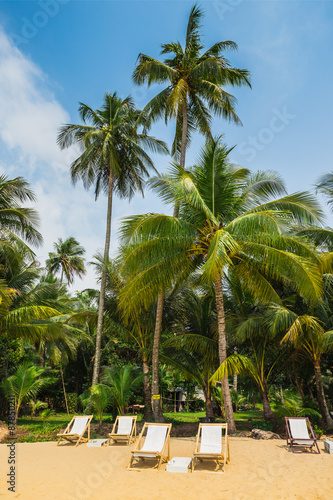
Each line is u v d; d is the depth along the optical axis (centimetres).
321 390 1510
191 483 663
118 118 2059
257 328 1470
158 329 1524
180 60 1736
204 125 1806
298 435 975
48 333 1780
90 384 2762
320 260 1288
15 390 1645
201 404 3234
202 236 1291
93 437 1280
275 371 1789
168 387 2967
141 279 1211
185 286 1703
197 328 1656
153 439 837
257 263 1313
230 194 1325
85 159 1962
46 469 773
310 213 1156
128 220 1139
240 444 1045
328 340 1384
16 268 1933
